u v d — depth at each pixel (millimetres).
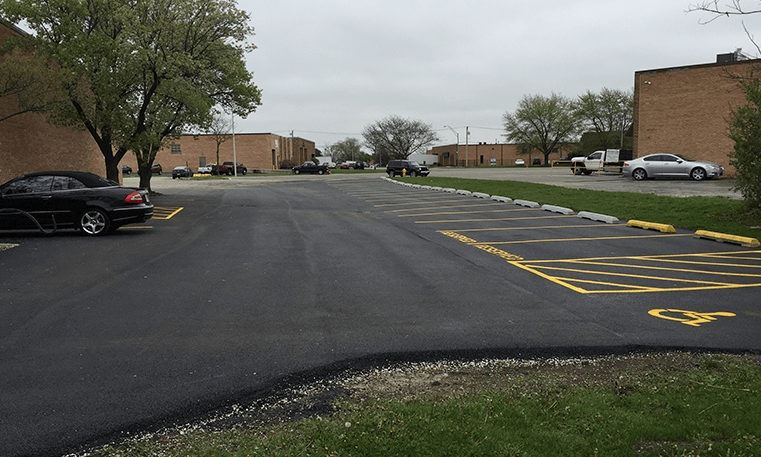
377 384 4164
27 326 5648
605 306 6461
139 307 6402
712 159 31453
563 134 76500
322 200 23594
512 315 6066
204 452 3086
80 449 3182
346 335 5371
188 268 8766
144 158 26469
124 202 12602
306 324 5742
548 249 10594
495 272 8461
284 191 30328
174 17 20453
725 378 4074
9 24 18047
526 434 3107
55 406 3752
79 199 12445
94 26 20219
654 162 28391
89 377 4285
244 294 7051
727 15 6520
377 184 36594
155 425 3477
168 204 21719
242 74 25562
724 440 3018
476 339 5238
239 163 68188
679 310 6281
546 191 22281
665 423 3209
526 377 4254
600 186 24797
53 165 22156
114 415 3617
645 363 4555
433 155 121188
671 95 32688
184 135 74625
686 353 4816
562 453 2889
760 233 11594
